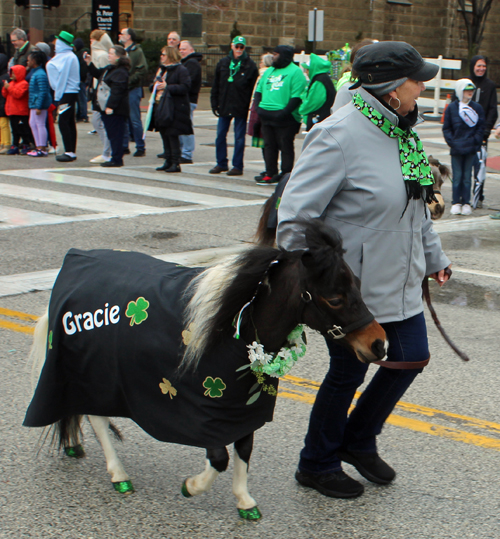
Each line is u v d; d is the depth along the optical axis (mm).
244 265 2797
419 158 3160
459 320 6102
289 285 2740
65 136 13805
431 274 3561
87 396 3230
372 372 5043
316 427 3369
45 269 6988
